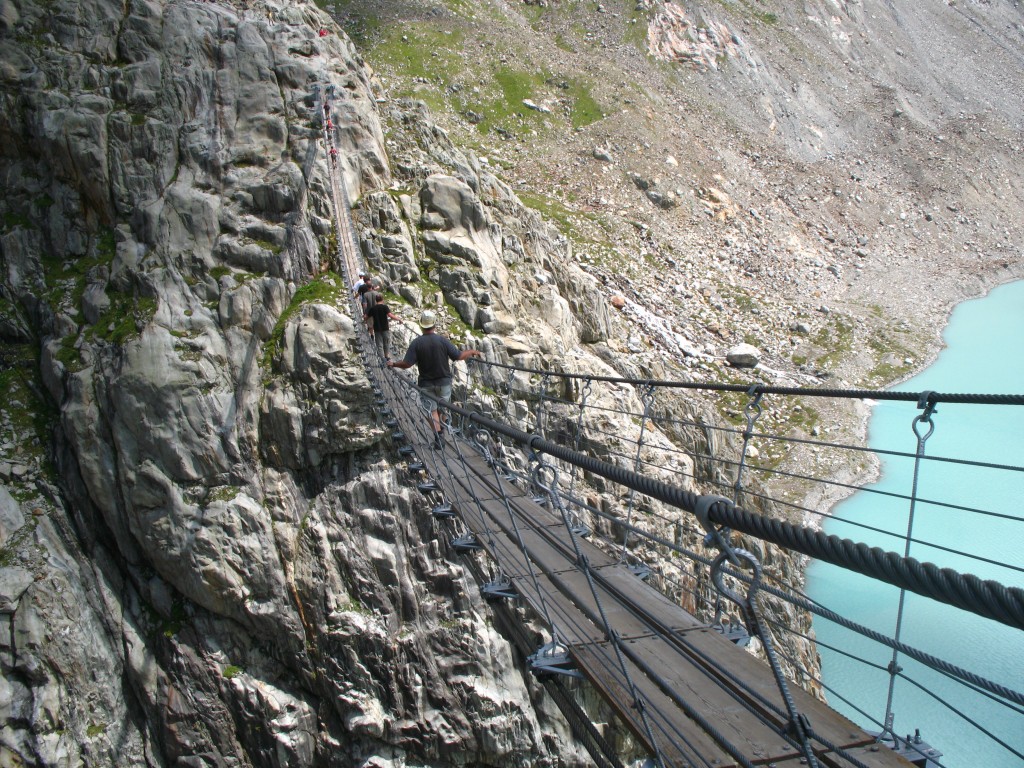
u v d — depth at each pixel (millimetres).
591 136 64812
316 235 27406
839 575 30484
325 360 24922
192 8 29922
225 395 25203
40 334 27453
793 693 4688
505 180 58000
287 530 24547
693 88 78625
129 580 25609
